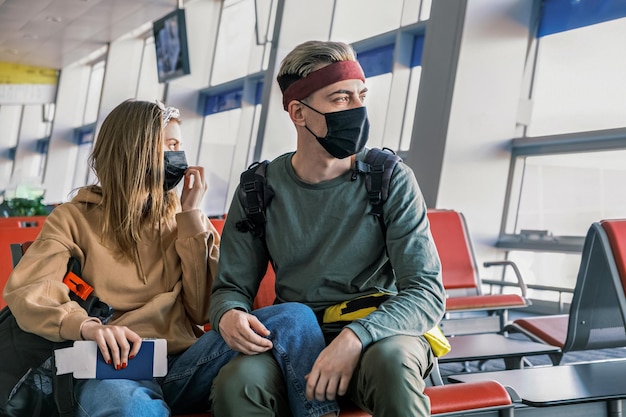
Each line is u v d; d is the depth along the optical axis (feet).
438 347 5.49
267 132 27.58
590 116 18.16
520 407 6.08
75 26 44.68
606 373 7.06
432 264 5.54
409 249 5.55
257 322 5.25
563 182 18.70
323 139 5.62
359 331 4.97
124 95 48.85
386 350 4.86
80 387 5.50
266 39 27.63
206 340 5.77
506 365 10.78
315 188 5.82
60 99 59.16
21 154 66.69
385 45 25.11
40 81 58.85
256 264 6.13
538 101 19.60
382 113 25.00
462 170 19.19
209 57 39.14
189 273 6.35
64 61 56.49
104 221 6.20
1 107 67.97
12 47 51.62
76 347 5.35
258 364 5.15
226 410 5.00
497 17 19.20
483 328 12.67
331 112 5.59
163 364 5.47
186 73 36.63
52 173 59.26
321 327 5.68
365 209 5.72
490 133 19.36
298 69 5.71
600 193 17.80
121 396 5.26
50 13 41.65
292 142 27.81
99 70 57.57
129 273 6.23
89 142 57.98
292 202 5.88
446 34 19.39
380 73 25.30
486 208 19.51
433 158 19.36
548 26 19.26
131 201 6.22
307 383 4.89
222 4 38.73
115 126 6.33
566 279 18.75
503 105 19.40
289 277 5.93
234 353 5.63
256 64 34.42
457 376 7.18
